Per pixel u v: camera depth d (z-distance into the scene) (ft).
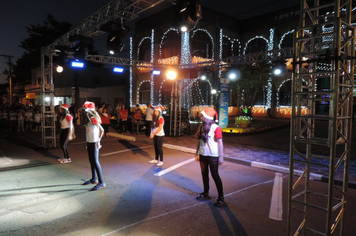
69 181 18.92
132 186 17.85
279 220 12.64
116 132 47.65
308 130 10.10
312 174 19.83
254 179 19.76
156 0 22.45
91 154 17.22
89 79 108.47
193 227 11.87
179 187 17.69
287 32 75.66
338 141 8.60
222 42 84.38
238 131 45.01
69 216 12.96
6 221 12.37
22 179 19.36
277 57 36.27
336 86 7.84
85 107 17.29
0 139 39.93
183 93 77.46
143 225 12.03
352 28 8.76
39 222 12.26
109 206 14.26
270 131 47.93
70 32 31.71
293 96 9.12
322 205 14.48
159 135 23.63
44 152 30.09
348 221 12.59
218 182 14.39
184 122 44.32
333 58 7.86
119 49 28.89
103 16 26.91
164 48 83.46
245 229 11.71
